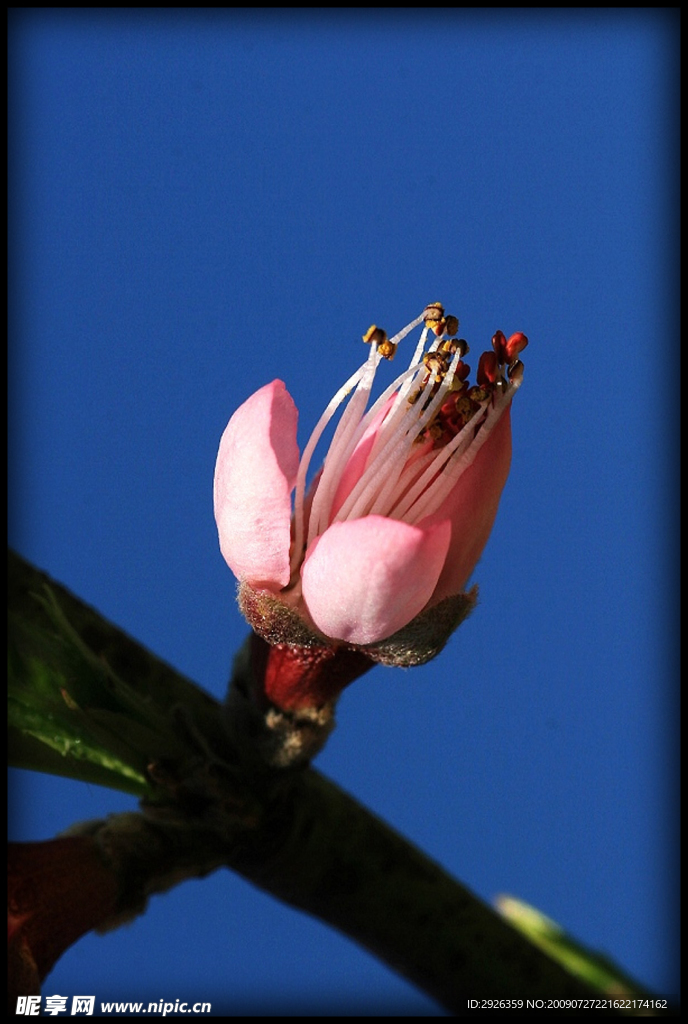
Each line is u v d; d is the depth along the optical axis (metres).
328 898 0.25
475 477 0.24
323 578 0.24
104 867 0.25
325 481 0.24
